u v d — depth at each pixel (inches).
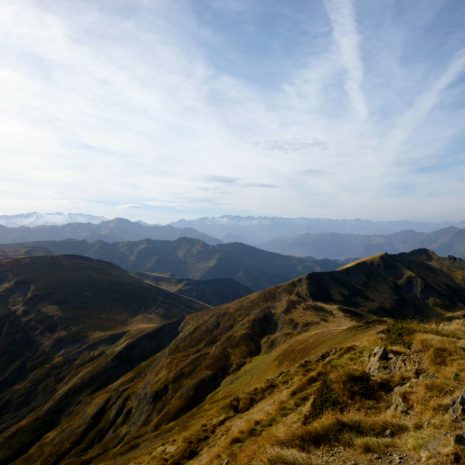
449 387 568.1
